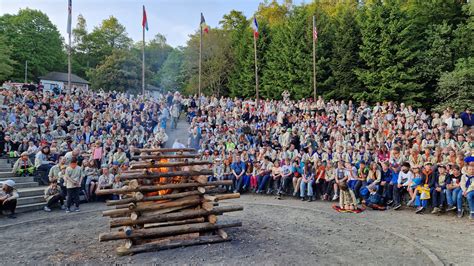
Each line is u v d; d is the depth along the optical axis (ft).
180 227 25.62
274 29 136.05
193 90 150.30
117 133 62.59
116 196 44.70
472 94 83.30
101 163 51.70
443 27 94.68
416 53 94.63
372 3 107.55
